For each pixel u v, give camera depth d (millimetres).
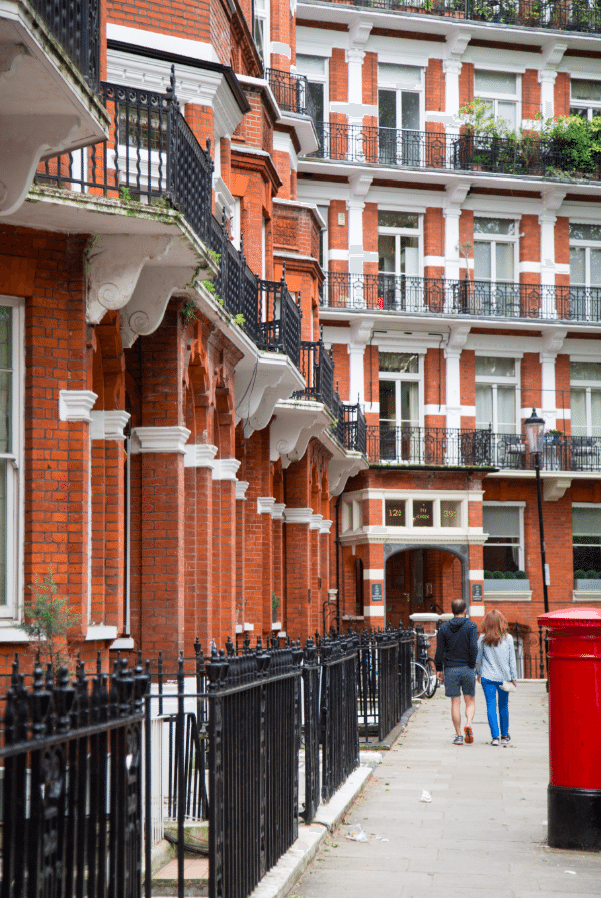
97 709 4156
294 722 7965
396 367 35312
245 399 16672
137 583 11789
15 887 3355
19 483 9250
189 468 13203
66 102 7582
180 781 5965
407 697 18906
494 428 35938
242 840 6188
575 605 35688
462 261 35688
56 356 9422
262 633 19328
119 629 10250
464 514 33375
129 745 4629
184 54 14680
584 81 37500
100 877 4172
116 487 10438
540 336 36281
